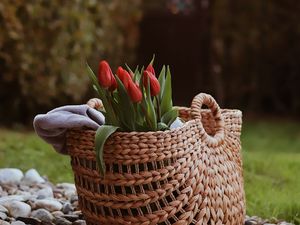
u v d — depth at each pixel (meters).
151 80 2.02
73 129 2.05
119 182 1.96
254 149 5.51
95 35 6.20
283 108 7.71
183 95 8.02
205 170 2.10
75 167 2.08
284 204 3.01
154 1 8.02
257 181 3.66
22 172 3.65
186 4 8.06
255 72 7.67
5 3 5.20
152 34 8.02
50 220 2.52
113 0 6.39
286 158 4.41
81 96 6.15
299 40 7.47
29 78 5.62
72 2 5.71
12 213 2.57
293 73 7.56
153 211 2.00
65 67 5.80
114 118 2.03
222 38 7.69
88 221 2.11
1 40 5.27
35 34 5.50
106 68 1.99
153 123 2.03
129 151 1.94
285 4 7.46
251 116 7.50
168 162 1.99
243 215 2.32
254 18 7.54
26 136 5.07
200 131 2.13
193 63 7.98
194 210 2.05
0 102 5.90
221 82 7.80
